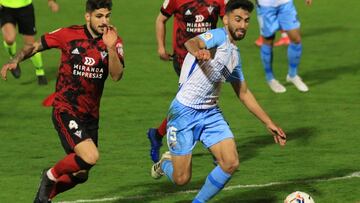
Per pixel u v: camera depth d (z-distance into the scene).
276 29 34.28
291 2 33.97
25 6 35.31
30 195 21.23
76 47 18.45
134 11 57.88
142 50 44.38
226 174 18.61
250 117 30.77
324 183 22.09
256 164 24.25
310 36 48.72
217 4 24.20
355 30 50.38
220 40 18.47
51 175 18.81
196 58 18.25
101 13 18.25
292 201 18.34
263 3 33.91
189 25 24.33
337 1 62.00
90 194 21.30
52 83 36.84
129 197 20.95
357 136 27.67
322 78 37.66
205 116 18.97
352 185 21.86
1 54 43.47
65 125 18.52
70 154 18.58
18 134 28.23
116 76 18.41
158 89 35.53
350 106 32.28
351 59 41.91
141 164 24.45
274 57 43.09
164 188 21.86
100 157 25.23
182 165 19.17
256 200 20.59
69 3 60.19
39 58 36.03
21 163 24.58
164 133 23.70
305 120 30.09
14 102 33.19
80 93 18.67
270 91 35.19
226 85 36.66
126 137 27.81
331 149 26.02
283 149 26.08
